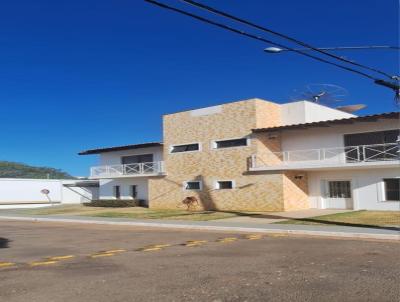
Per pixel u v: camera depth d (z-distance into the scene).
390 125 28.66
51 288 9.03
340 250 13.54
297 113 33.69
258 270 10.47
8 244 17.00
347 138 30.69
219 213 30.64
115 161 46.06
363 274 9.71
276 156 33.62
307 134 32.59
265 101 33.28
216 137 34.81
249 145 32.75
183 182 36.97
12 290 8.92
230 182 33.88
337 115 36.81
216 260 12.05
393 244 14.91
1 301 8.09
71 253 14.08
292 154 33.19
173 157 37.91
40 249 15.32
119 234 20.08
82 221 28.06
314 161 31.14
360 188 30.41
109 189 46.72
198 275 10.01
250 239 17.05
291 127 30.45
